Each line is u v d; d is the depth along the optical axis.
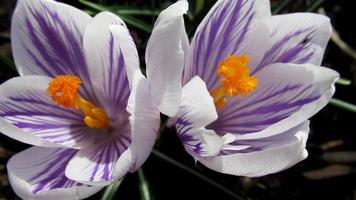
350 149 0.39
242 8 0.29
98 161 0.29
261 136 0.29
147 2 0.40
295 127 0.29
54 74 0.31
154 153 0.32
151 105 0.28
